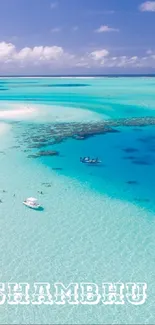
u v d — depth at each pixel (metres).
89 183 33.78
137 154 43.53
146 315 17.17
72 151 44.34
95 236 23.75
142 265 20.67
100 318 16.95
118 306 17.70
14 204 28.48
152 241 23.28
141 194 31.25
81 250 22.05
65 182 33.88
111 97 95.06
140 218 26.56
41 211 27.31
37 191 31.38
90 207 28.30
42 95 104.25
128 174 36.47
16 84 178.62
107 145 47.41
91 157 42.03
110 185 33.34
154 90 114.44
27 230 24.34
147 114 69.25
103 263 20.80
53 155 42.47
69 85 156.50
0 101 88.62
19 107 76.81
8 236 23.50
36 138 50.25
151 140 50.12
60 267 20.38
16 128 56.59
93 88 130.50
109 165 39.31
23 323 16.56
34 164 39.09
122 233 24.25
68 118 65.06
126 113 70.38
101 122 61.81
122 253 21.83
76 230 24.48
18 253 21.59
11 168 37.62
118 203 29.27
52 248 22.20
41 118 64.69
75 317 17.00
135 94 102.00
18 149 44.75
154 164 39.75
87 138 50.81
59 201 29.31
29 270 20.06
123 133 54.09
